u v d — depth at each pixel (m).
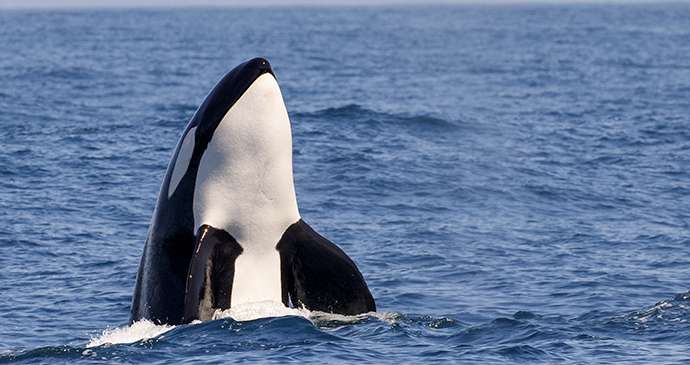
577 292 61.44
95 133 141.88
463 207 97.25
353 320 45.81
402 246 78.25
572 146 139.88
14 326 53.62
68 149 125.88
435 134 149.50
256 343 41.91
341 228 85.56
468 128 156.75
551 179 113.00
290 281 45.62
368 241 80.19
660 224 88.75
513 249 77.25
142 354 41.03
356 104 173.62
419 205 97.44
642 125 164.25
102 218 87.81
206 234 43.19
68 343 49.03
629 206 98.56
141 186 103.56
